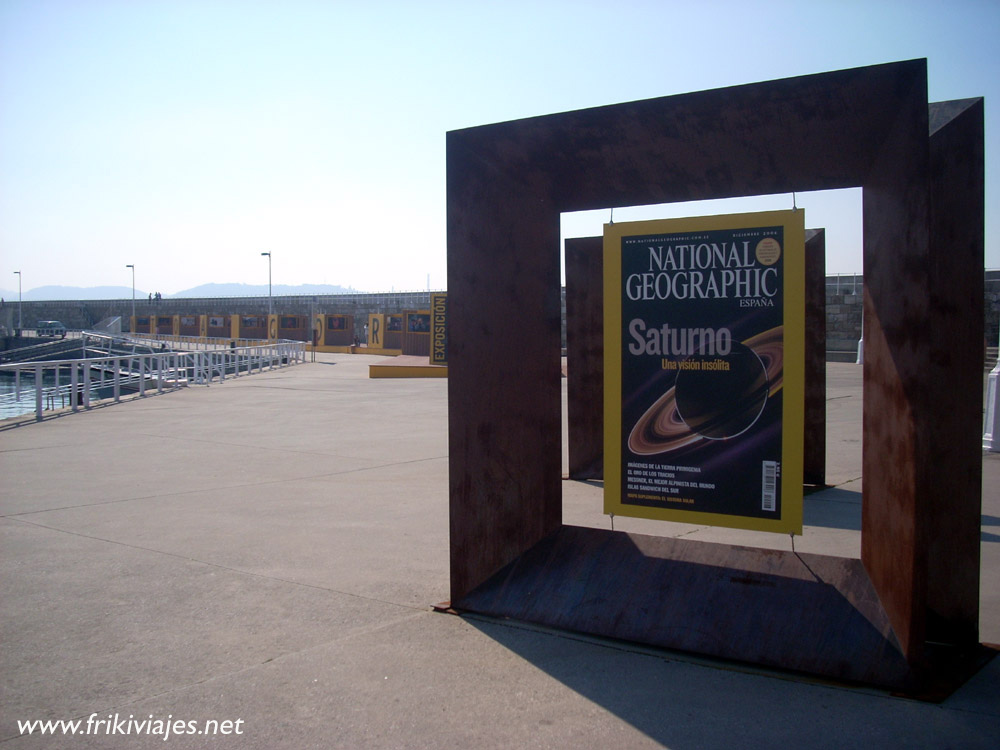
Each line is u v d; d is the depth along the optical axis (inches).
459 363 162.4
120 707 123.9
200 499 280.2
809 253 298.7
